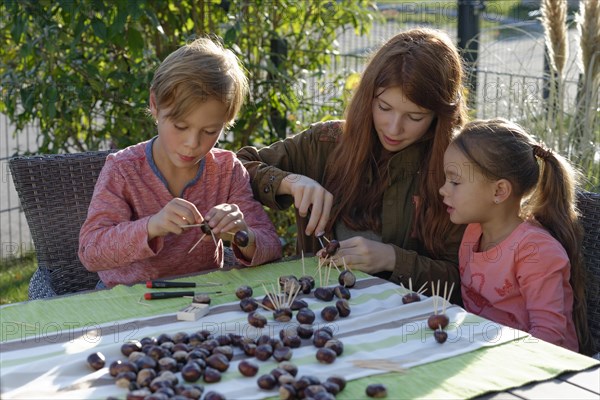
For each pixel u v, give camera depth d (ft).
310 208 8.02
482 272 7.52
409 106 7.39
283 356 4.85
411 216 8.04
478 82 14.42
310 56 15.02
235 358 4.95
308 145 8.57
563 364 4.85
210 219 6.54
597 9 13.19
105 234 6.85
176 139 6.80
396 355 4.98
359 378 4.65
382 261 7.19
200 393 4.35
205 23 13.75
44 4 12.43
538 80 14.51
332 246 6.82
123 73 12.68
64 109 13.05
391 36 7.98
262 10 14.30
